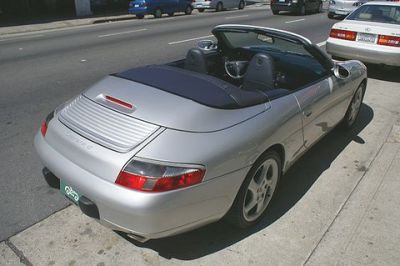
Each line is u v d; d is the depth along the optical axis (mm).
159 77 3246
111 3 26484
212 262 2908
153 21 19812
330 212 3502
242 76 4109
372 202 3639
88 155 2652
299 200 3676
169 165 2473
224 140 2705
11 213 3447
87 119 2906
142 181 2426
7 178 4035
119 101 2938
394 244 3100
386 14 7820
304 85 3744
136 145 2564
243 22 18312
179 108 2770
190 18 21000
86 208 2648
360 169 4234
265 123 3020
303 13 22000
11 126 5406
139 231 2504
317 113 3812
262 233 3217
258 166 3020
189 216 2590
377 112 5910
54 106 6266
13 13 22750
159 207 2426
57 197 3701
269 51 4266
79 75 8281
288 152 3424
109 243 3076
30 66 9227
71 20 21141
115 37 13906
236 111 2918
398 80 7750
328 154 4559
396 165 4305
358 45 7676
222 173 2668
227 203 2803
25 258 2918
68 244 3062
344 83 4414
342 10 19328
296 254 2992
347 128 5141
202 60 3932
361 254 2990
